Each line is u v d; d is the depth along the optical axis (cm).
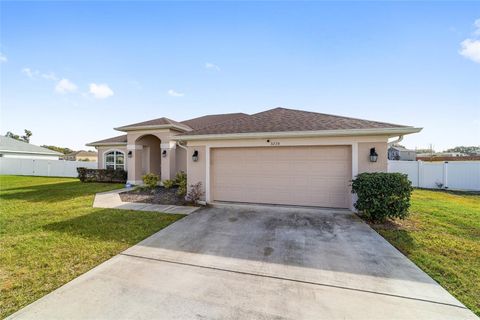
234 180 1040
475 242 580
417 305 342
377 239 606
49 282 402
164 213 877
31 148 3356
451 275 425
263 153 997
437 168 1545
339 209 905
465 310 331
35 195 1279
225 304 344
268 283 402
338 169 910
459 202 1077
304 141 923
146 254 521
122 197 1200
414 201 1097
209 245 575
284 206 959
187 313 324
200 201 1045
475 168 1451
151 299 355
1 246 557
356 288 386
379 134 841
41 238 612
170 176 1551
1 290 377
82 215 848
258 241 600
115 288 385
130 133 1653
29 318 314
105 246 563
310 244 577
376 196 727
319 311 329
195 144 1066
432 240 595
